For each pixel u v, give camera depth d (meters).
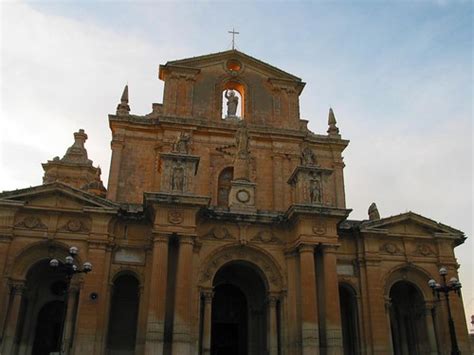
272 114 40.69
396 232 33.53
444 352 31.70
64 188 29.67
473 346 57.09
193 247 28.62
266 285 30.50
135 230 30.59
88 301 27.69
